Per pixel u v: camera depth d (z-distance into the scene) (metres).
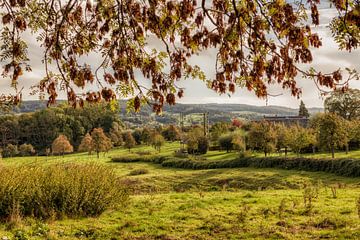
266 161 56.50
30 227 13.96
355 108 82.81
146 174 58.22
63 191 16.81
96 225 14.80
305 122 124.50
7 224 14.30
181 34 5.40
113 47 5.58
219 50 5.03
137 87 5.47
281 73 5.01
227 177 49.84
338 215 15.58
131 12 5.42
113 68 5.55
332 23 4.97
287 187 41.19
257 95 5.17
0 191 16.00
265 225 14.16
